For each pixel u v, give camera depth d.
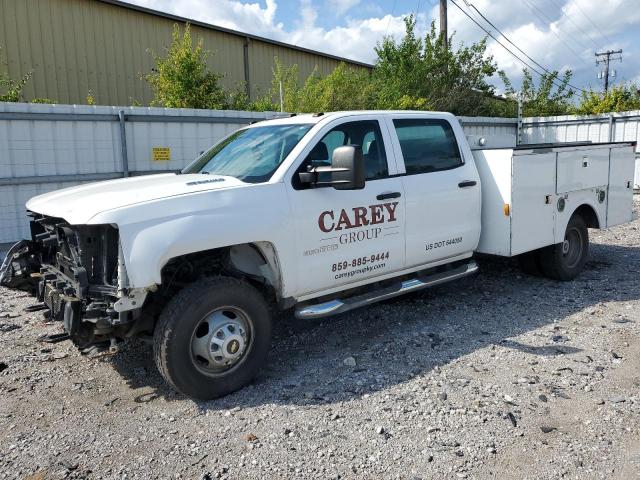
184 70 15.05
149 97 17.83
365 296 5.27
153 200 4.07
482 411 3.99
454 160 6.09
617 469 3.30
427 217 5.68
